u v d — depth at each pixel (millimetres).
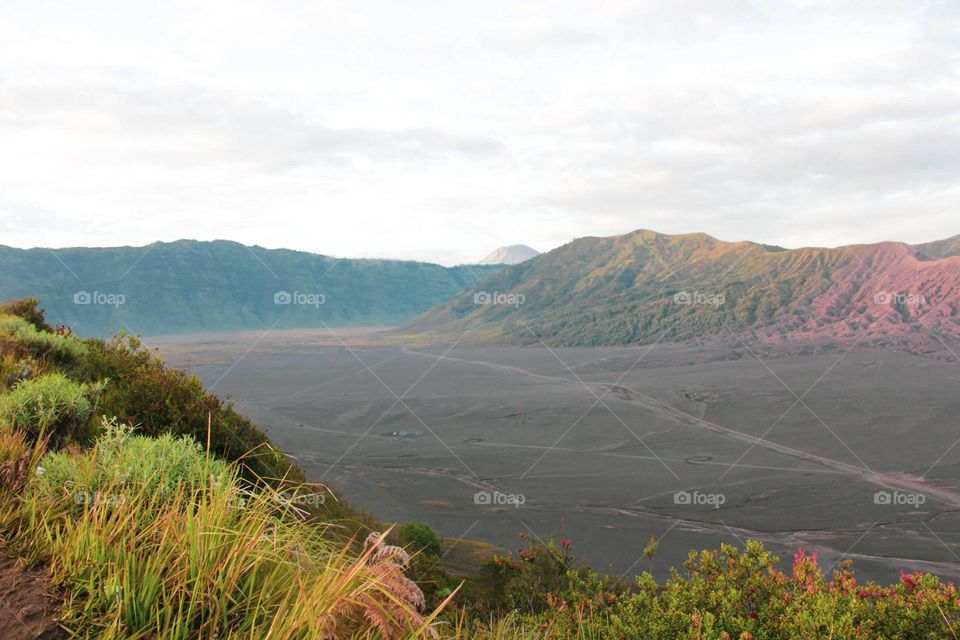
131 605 2564
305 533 3605
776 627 4965
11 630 2334
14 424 4758
